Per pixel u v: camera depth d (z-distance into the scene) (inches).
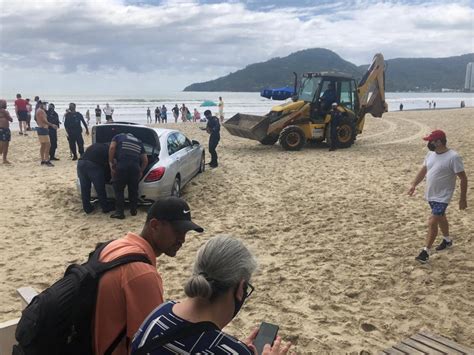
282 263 246.8
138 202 337.4
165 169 339.0
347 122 689.0
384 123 1283.2
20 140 759.7
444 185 237.9
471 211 330.3
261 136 674.2
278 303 201.5
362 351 163.6
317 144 744.3
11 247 271.0
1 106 529.0
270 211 349.7
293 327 180.7
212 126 511.5
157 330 68.9
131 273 85.3
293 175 483.5
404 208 349.7
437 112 1950.1
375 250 262.8
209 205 366.3
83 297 83.0
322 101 680.4
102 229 305.3
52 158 571.8
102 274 84.7
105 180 337.1
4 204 361.7
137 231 300.7
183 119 1583.4
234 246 71.0
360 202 370.6
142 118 1947.6
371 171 500.4
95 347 85.1
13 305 200.1
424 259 239.9
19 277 229.0
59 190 401.7
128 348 84.9
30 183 433.1
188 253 261.9
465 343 168.9
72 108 564.7
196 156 442.6
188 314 69.1
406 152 647.8
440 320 185.5
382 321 185.5
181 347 65.9
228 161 573.6
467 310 192.9
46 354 83.6
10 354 112.7
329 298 206.1
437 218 239.0
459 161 234.2
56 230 303.7
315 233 296.4
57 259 253.8
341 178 465.7
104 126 366.6
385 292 211.9
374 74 749.9
